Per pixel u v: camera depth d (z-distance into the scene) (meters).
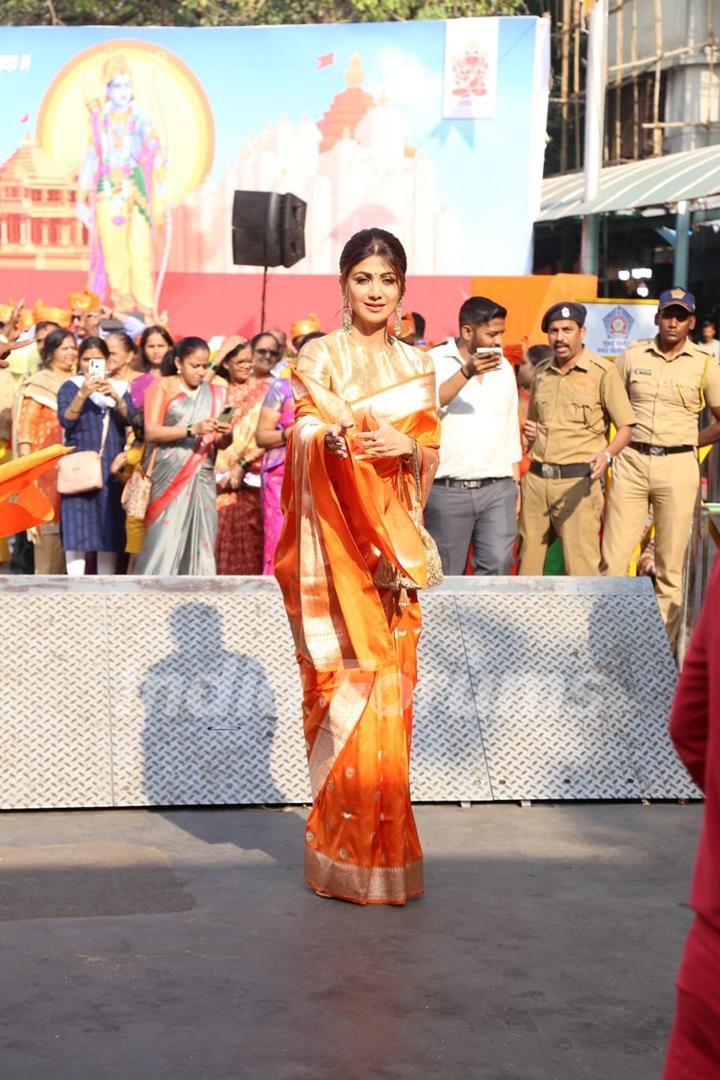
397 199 15.66
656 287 20.73
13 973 3.70
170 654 5.64
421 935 4.05
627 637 5.86
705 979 2.04
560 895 4.41
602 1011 3.55
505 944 3.98
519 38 15.35
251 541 9.30
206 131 15.83
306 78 15.66
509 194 15.55
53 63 15.88
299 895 4.38
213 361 8.95
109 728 5.43
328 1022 3.46
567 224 18.86
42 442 9.16
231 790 5.33
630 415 7.73
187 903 4.27
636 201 16.19
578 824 5.18
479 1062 3.26
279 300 15.88
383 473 4.45
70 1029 3.38
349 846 4.29
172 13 25.02
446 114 15.52
